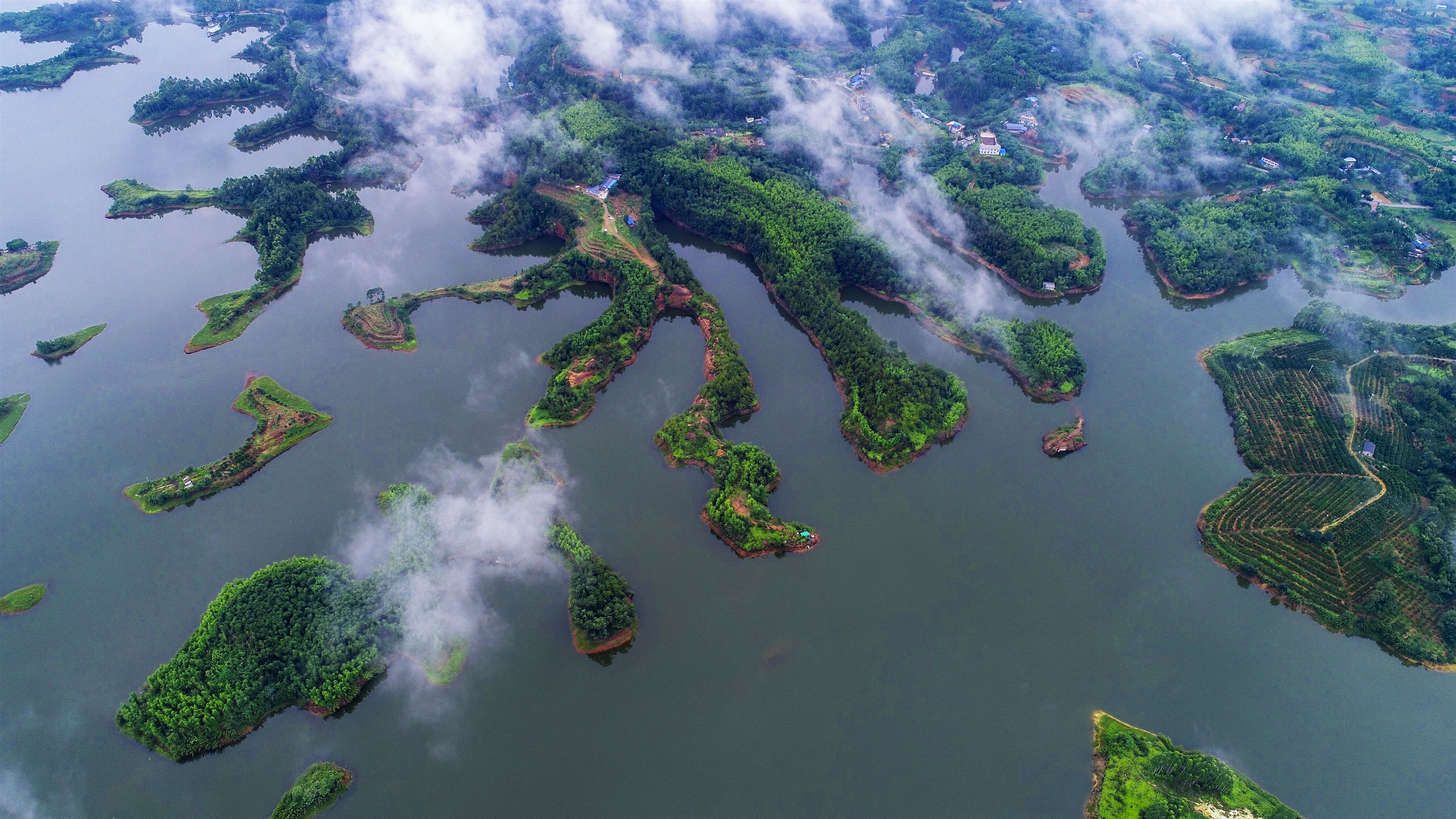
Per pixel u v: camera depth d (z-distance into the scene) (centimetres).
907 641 18100
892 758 16075
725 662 17662
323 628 17162
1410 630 17975
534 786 15562
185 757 15825
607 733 16412
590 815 15175
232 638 17000
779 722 16625
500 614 18438
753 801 15388
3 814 15025
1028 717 16762
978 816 15262
